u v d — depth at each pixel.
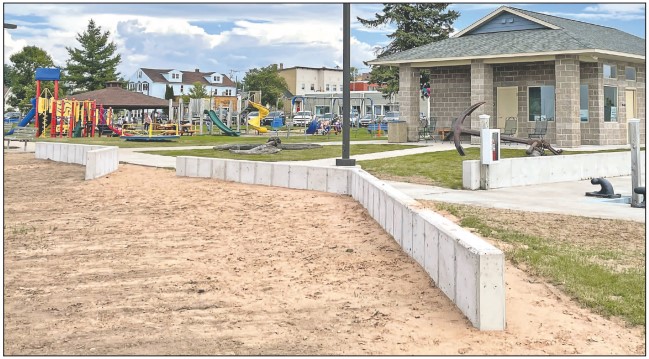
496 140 14.07
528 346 5.05
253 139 35.59
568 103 24.86
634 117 29.45
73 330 5.67
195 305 6.37
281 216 11.26
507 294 6.30
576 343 5.11
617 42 28.75
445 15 49.47
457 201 12.08
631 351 4.94
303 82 106.94
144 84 108.62
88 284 7.22
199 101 43.94
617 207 11.41
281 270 7.68
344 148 15.45
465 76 29.28
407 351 4.99
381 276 7.21
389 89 50.81
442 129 29.55
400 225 8.48
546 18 28.89
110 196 14.22
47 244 9.45
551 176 15.56
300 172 14.20
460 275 5.86
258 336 5.43
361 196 11.77
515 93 28.16
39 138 36.53
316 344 5.20
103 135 40.53
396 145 26.42
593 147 25.16
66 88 75.31
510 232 9.06
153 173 17.75
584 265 7.24
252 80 95.25
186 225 10.79
